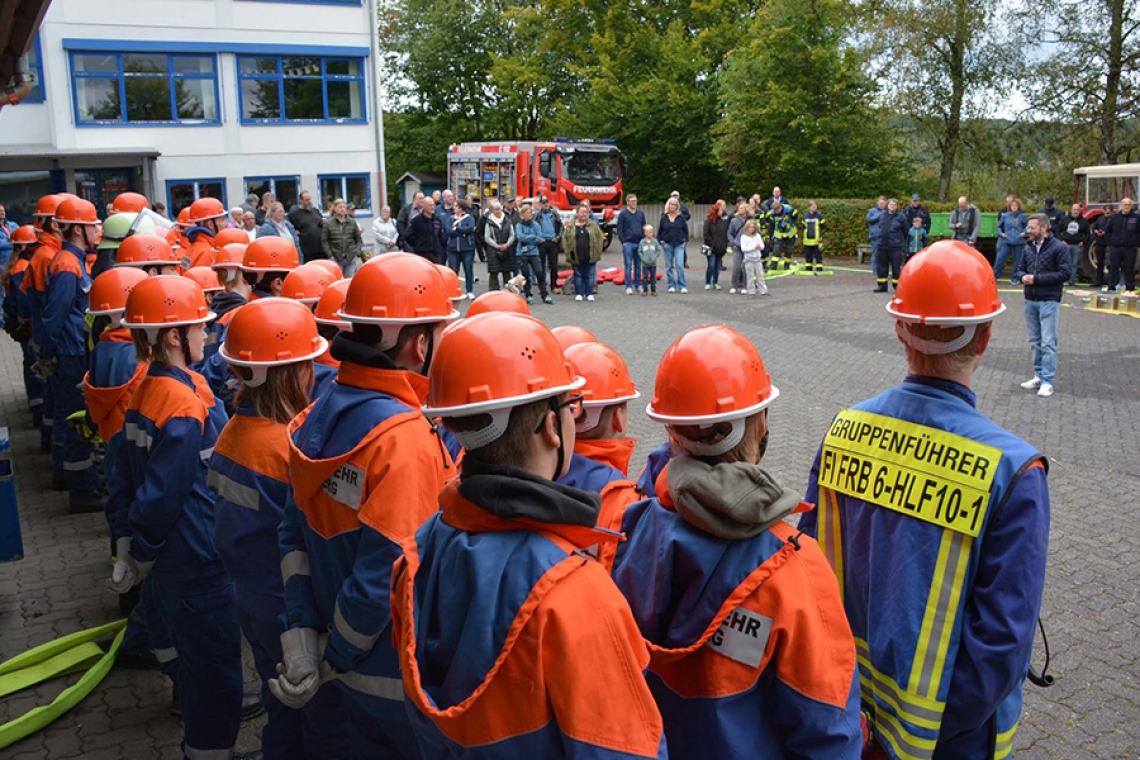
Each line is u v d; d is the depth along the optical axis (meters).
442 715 1.64
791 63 32.31
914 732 2.25
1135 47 29.84
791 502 1.98
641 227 19.39
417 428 2.56
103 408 4.72
